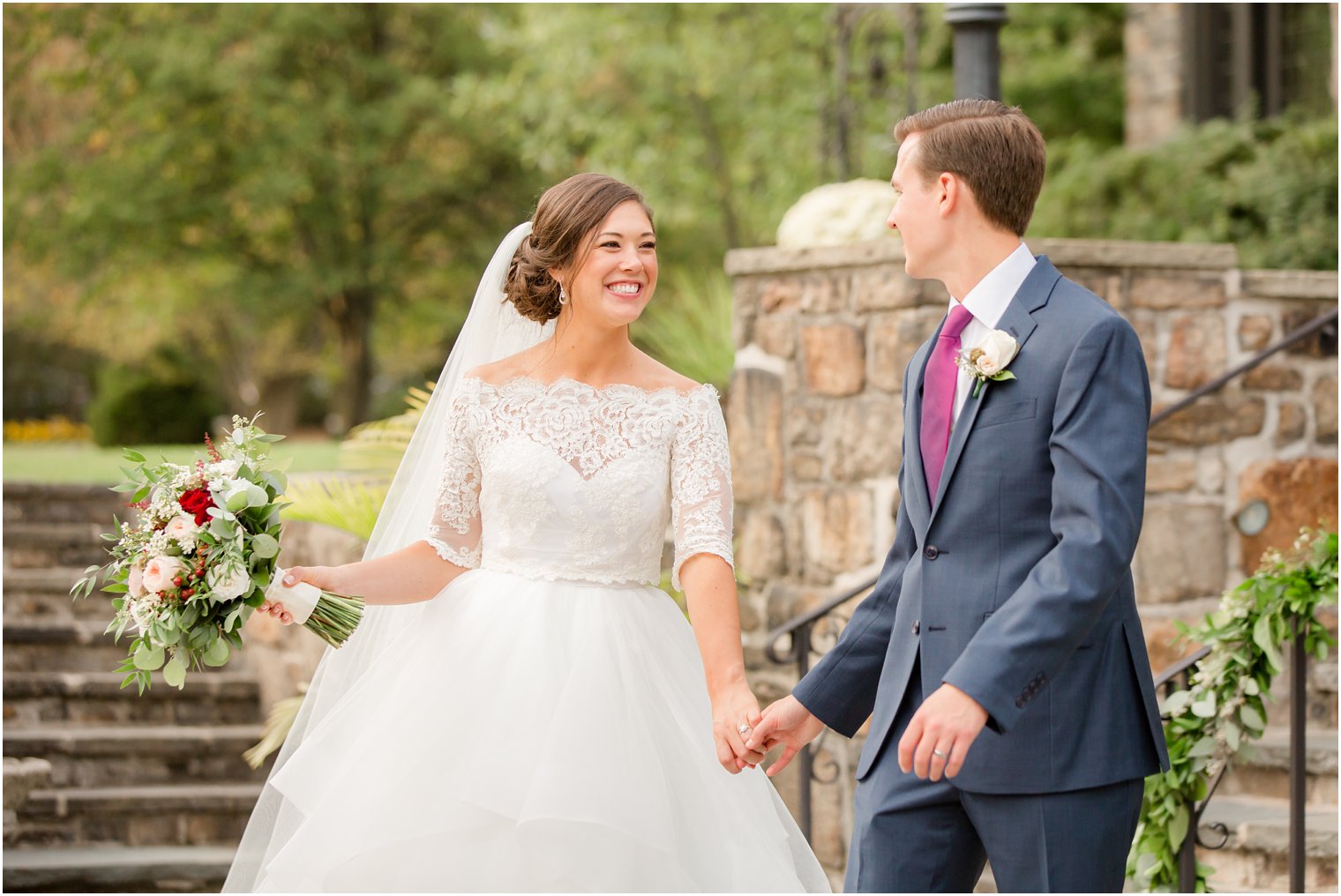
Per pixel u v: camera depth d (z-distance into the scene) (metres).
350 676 4.47
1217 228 11.59
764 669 7.72
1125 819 3.38
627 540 4.14
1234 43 13.48
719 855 4.01
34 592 9.70
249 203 21.52
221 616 3.98
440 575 4.23
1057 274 3.51
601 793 3.80
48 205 21.06
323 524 8.24
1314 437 7.28
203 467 4.03
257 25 20.86
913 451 3.64
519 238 4.47
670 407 4.20
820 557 7.43
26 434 28.73
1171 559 6.93
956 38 6.93
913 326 6.90
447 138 22.38
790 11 16.16
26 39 20.66
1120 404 3.24
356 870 3.88
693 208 17.47
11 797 7.14
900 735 3.59
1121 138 16.86
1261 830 5.96
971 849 3.57
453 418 4.26
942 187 3.55
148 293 24.52
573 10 16.30
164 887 7.55
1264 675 5.16
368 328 23.47
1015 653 3.06
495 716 3.93
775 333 7.68
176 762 8.52
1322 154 11.31
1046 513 3.35
